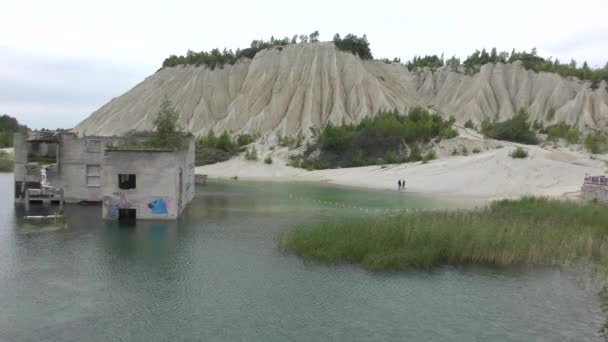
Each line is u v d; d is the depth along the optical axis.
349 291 20.92
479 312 19.03
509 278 23.19
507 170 65.38
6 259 24.81
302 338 16.33
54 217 36.28
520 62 154.12
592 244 27.75
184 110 148.25
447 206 47.22
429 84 164.62
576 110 131.25
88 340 15.90
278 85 144.38
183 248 27.91
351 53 156.75
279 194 58.50
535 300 20.42
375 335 16.72
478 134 99.38
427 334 16.94
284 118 133.12
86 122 158.62
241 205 47.44
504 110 140.50
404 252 25.23
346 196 56.59
